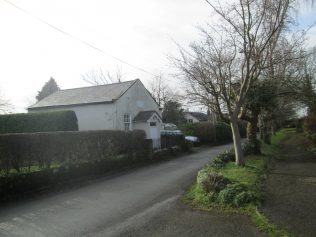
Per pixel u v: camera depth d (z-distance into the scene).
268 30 14.08
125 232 6.99
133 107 27.80
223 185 9.56
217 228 6.99
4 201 10.12
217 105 14.74
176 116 50.38
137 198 10.26
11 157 11.04
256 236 6.42
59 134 13.26
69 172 12.89
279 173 13.78
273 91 18.64
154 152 21.39
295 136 44.00
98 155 15.83
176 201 9.62
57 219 8.15
